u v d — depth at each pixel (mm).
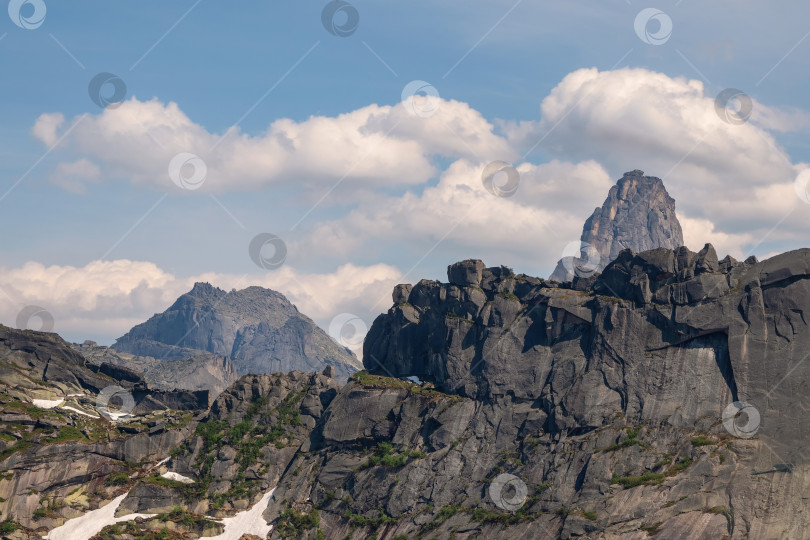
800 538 190250
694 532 193375
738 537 192250
